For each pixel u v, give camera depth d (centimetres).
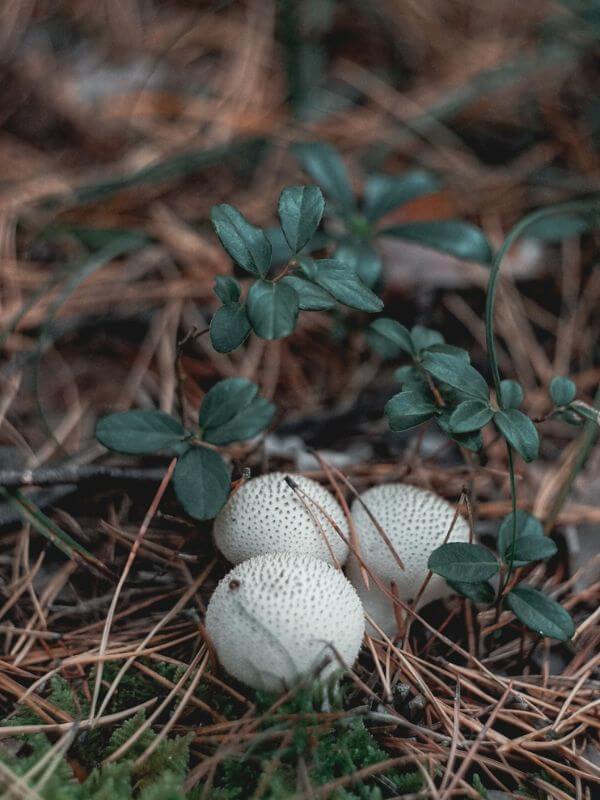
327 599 29
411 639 33
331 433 39
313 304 30
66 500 35
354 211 38
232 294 30
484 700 31
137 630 33
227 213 30
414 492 33
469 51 50
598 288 42
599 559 35
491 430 39
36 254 42
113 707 30
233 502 32
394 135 47
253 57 49
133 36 50
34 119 47
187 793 28
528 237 42
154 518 35
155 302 42
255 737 29
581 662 32
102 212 44
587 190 44
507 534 32
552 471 37
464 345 41
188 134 46
